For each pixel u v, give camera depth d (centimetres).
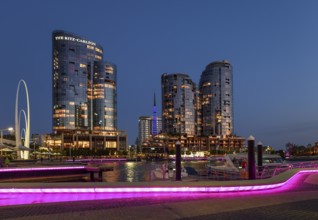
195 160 17325
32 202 1706
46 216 1298
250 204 1589
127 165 11512
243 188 2070
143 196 1831
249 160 2709
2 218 1262
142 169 9094
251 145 2709
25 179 4978
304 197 1831
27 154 10262
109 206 1522
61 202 1625
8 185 1927
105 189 1925
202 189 1986
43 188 1912
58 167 5419
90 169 5784
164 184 1983
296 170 3531
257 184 2131
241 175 3866
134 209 1445
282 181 2409
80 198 1769
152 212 1384
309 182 2666
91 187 1927
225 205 1557
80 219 1253
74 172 5638
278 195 1905
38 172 5150
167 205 1542
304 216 1323
